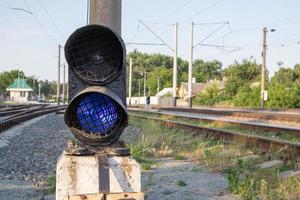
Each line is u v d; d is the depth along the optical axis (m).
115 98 3.58
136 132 20.61
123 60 3.66
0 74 162.38
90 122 3.77
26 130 21.56
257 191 6.88
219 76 174.00
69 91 3.74
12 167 10.55
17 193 7.49
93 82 3.71
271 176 8.11
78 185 3.65
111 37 3.68
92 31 3.67
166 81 154.00
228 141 14.32
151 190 7.39
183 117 29.86
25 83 142.25
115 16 4.82
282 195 6.71
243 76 88.44
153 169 9.73
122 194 3.42
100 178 3.50
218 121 23.16
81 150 3.71
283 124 22.92
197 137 16.69
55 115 38.62
